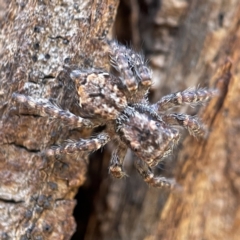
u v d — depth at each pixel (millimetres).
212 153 103
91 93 97
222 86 102
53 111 95
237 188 103
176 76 107
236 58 102
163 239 103
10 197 96
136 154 98
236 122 103
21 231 96
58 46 96
